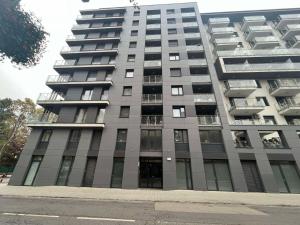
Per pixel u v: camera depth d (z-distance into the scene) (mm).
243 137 17703
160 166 18000
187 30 26797
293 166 16234
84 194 12336
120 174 16391
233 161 16172
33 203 9562
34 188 14617
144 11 29531
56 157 17219
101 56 24422
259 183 15578
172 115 18734
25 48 6828
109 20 28469
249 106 18797
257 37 25094
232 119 19516
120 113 19375
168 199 11117
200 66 22172
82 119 19516
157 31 27141
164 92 20250
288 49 22859
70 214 7453
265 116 19625
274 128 17688
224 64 22219
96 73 22859
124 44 25172
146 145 17688
